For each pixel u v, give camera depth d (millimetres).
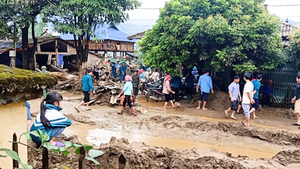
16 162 1980
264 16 12023
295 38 12016
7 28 18125
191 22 12328
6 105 2057
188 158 4992
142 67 25734
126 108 11508
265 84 13273
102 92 13523
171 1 13891
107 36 31859
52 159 4469
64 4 16500
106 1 17438
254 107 10906
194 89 16297
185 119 9602
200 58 12586
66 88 17656
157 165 4844
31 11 17297
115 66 23281
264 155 6926
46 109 3826
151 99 15477
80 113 10398
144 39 15492
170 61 13258
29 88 2039
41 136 1993
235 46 11727
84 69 18828
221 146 7527
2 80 1787
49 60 23719
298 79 9664
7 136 2092
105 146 5559
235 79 10523
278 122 10359
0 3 15852
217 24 11414
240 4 12547
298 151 6090
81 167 1929
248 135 8406
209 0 13109
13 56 18656
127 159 4773
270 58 12148
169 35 13031
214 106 12805
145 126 9180
